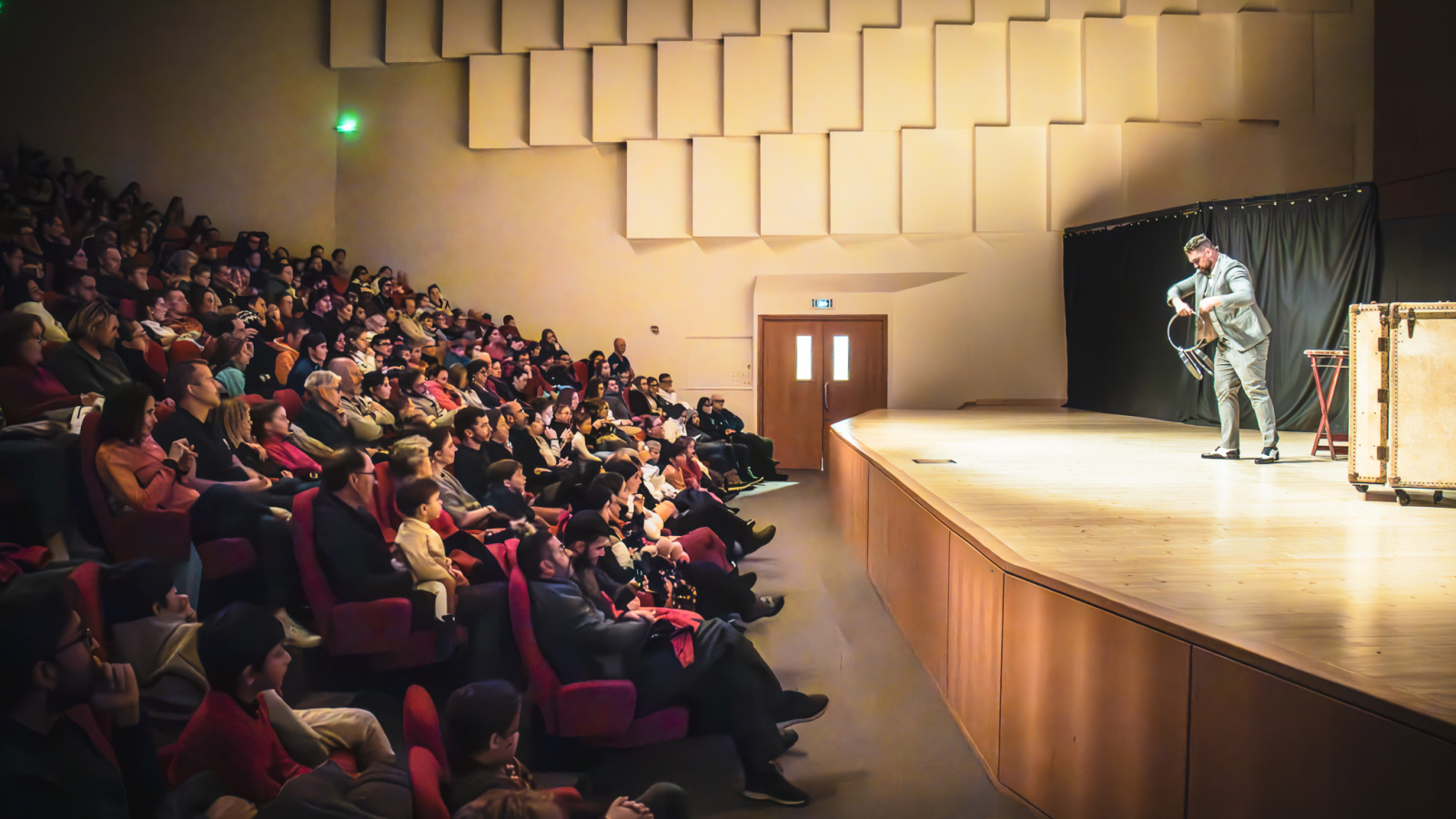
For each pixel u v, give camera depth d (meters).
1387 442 3.70
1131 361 9.20
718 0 10.02
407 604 2.57
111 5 7.83
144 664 2.06
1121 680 2.02
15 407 3.15
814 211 10.10
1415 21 8.28
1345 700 1.49
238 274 6.52
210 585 2.63
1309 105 9.45
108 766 1.63
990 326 10.23
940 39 9.87
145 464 2.71
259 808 1.75
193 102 8.59
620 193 10.38
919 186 9.97
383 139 10.39
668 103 10.10
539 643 2.42
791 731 2.57
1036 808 2.32
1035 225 10.00
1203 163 9.63
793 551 5.60
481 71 10.26
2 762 1.51
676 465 6.94
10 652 1.55
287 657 1.87
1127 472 4.63
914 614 3.64
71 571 1.97
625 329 10.43
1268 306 8.14
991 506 3.58
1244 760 1.69
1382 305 3.71
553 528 3.67
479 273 10.42
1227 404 5.21
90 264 5.40
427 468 2.98
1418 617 2.01
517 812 1.80
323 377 4.49
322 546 2.60
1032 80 9.79
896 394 10.41
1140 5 9.58
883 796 2.41
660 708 2.40
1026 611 2.38
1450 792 1.31
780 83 10.05
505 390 7.40
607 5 10.10
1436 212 8.08
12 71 7.07
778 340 10.52
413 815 1.71
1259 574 2.43
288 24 9.73
